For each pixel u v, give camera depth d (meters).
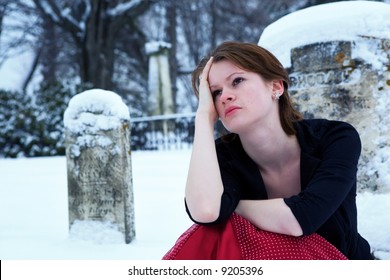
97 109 5.72
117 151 5.60
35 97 21.73
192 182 2.17
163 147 24.14
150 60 27.05
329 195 2.10
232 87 2.27
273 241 2.10
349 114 4.59
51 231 6.42
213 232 2.18
